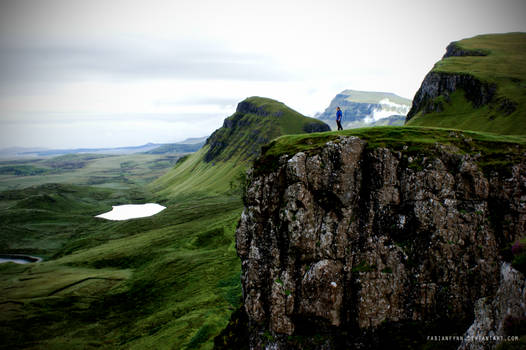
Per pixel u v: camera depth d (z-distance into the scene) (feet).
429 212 133.28
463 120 551.18
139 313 316.19
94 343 267.80
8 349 267.18
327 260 141.79
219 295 301.84
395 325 128.88
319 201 151.12
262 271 157.07
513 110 481.87
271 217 159.84
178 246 497.87
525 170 130.21
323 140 165.17
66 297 365.61
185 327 249.34
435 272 128.36
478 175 134.51
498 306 85.81
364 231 142.51
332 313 136.15
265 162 172.35
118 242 601.62
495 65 653.71
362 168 151.12
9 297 375.25
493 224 128.36
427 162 139.44
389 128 167.22
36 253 631.97
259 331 153.99
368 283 134.00
